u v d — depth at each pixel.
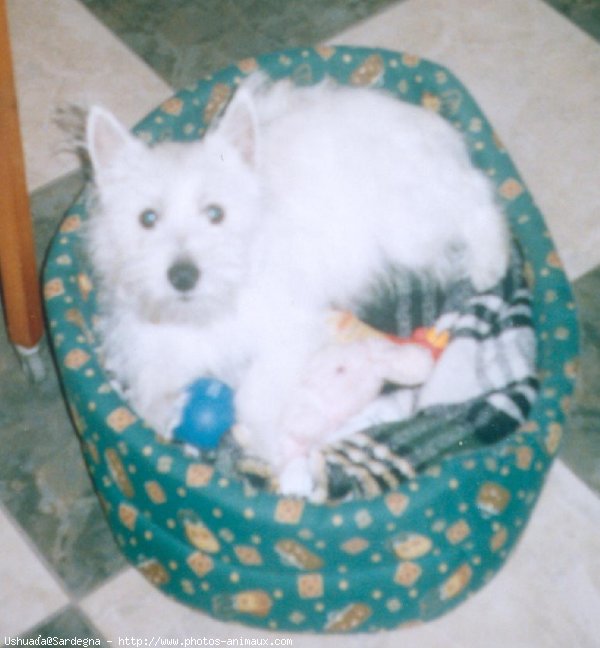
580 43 1.81
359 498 1.23
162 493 1.23
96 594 1.36
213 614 1.32
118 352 1.35
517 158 1.69
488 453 1.24
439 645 1.33
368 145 1.37
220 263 1.25
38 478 1.43
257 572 1.26
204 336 1.33
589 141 1.71
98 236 1.30
